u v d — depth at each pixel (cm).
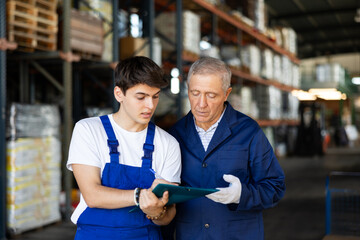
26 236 514
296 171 1257
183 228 218
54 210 566
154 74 175
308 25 2419
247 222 216
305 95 2892
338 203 752
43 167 548
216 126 217
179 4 855
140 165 187
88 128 184
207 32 1254
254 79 1326
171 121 891
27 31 559
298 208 713
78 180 180
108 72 833
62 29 618
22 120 519
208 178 214
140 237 185
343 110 3647
